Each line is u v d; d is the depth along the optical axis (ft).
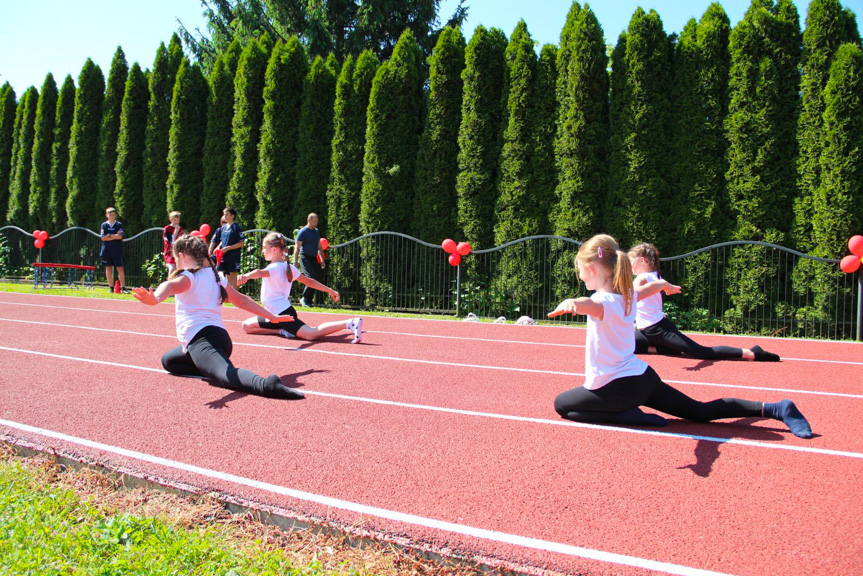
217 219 54.19
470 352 24.71
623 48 38.99
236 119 52.26
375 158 45.32
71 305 40.42
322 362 21.84
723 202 36.99
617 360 13.99
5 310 37.17
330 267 46.96
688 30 38.42
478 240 42.78
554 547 8.55
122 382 18.01
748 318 35.50
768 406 13.71
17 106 71.87
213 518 9.68
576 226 39.19
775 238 35.37
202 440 12.87
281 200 49.88
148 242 56.85
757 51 36.29
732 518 9.50
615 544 8.66
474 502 10.00
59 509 9.72
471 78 42.96
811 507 9.93
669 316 36.50
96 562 8.15
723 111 37.29
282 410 15.29
